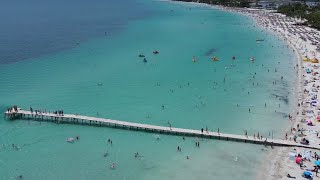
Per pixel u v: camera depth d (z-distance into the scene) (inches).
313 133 3041.3
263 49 6353.3
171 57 5816.9
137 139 3056.1
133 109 3683.6
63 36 7667.3
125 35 7864.2
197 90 4237.2
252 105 3752.5
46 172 2583.7
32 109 3641.7
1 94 4074.8
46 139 3070.9
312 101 3732.8
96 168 2630.4
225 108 3690.9
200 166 2635.3
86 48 6466.5
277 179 2429.9
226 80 4596.5
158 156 2783.0
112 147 2928.2
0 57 5698.8
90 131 3206.2
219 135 3034.0
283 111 3567.9
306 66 5128.0
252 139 2952.8
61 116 3415.4
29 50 6225.4
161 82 4534.9
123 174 2549.2
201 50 6333.7
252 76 4739.2
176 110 3656.5
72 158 2768.2
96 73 4921.3
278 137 3014.3
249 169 2576.3
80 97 4013.3
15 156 2795.3
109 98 3986.2
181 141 3004.4
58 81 4552.2
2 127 3277.6
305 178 2418.8
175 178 2488.9
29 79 4616.1
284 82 4458.7
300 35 7440.9
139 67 5226.4
